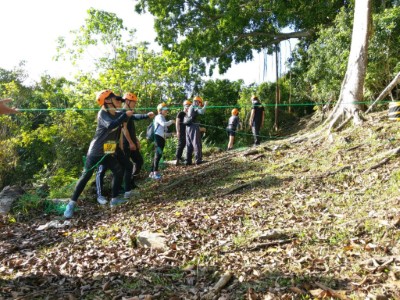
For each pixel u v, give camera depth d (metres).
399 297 2.99
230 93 23.42
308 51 16.19
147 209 6.48
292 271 3.63
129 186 7.63
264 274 3.62
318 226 4.64
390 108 9.05
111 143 6.72
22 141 11.19
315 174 7.08
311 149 8.97
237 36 22.12
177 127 11.43
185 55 22.50
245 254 4.13
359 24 9.98
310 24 19.56
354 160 7.41
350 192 5.84
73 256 4.65
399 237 4.02
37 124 14.45
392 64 12.77
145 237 4.69
